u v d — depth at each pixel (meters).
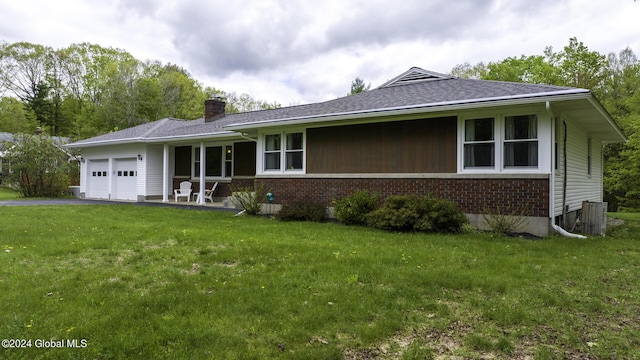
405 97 10.48
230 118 18.12
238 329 3.23
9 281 4.48
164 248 6.50
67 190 22.11
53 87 45.03
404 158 9.78
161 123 20.92
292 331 3.19
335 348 2.91
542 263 5.55
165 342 2.99
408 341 3.10
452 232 8.31
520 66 29.80
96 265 5.37
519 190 8.23
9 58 43.59
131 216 11.37
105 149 20.34
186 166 18.73
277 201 12.12
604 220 9.14
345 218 9.70
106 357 2.75
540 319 3.50
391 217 8.57
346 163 10.76
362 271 4.98
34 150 20.80
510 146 8.42
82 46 45.53
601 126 11.27
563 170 9.05
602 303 3.96
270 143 12.46
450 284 4.46
